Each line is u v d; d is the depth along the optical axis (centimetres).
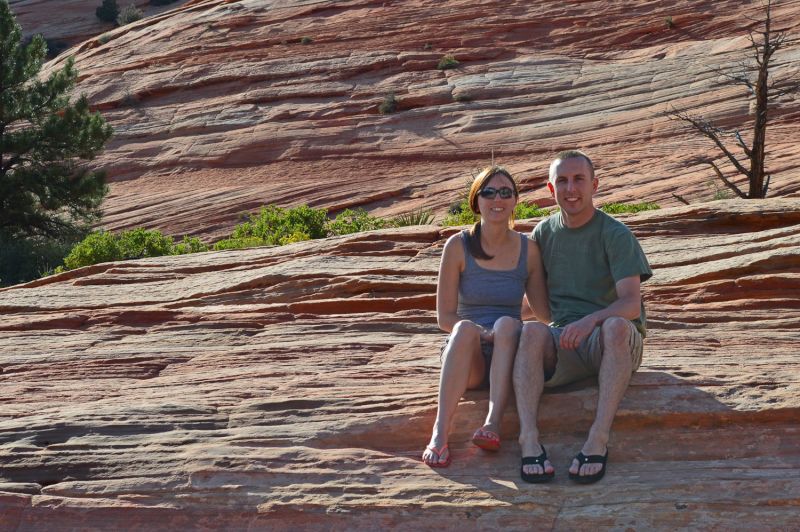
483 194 407
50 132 2348
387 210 2730
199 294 720
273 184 3039
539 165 2666
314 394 446
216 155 3291
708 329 535
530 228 791
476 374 406
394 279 672
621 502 344
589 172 402
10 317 701
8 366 566
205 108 3569
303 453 392
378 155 3086
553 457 376
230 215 2834
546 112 3047
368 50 3653
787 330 521
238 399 452
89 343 614
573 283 412
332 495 370
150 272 812
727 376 408
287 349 544
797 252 591
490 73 3347
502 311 420
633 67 3125
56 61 4478
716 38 3216
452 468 375
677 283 614
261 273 739
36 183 2303
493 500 353
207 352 562
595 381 408
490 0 3741
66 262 1563
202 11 4331
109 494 387
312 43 3797
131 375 534
